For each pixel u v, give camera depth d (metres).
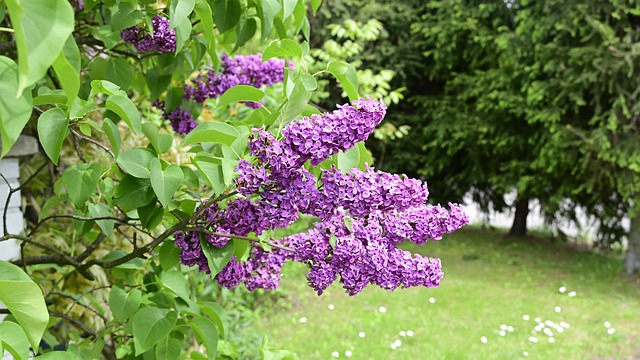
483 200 10.84
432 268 1.27
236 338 4.38
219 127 1.20
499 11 9.18
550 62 7.65
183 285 1.67
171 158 3.09
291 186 1.13
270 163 1.10
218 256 1.31
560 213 9.23
